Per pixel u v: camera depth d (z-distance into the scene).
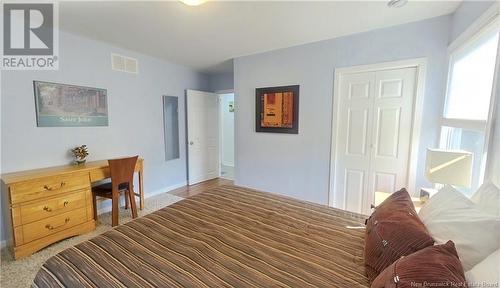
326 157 3.12
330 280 1.03
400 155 2.66
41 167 2.63
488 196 1.16
